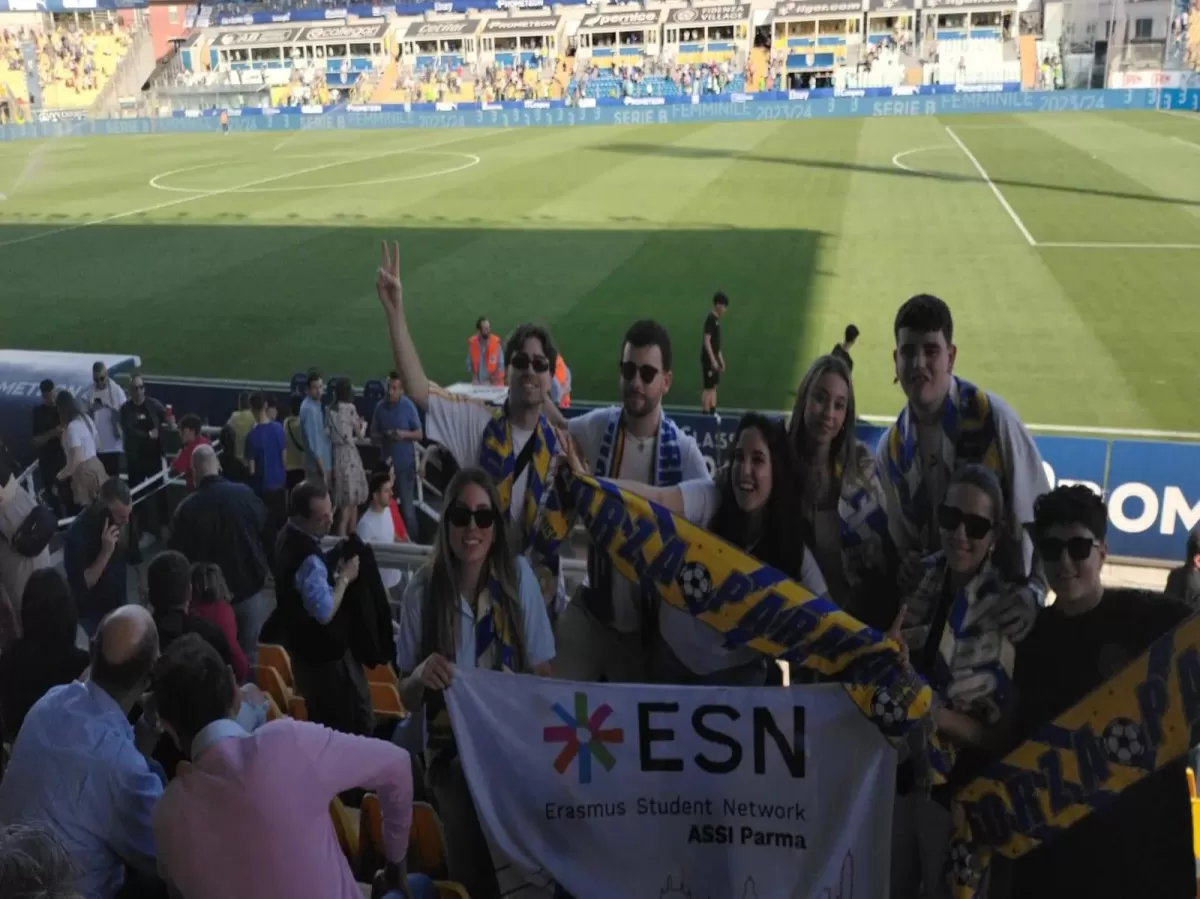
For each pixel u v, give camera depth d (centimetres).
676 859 357
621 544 377
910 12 5481
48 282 2119
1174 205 2373
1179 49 4888
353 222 2581
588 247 2208
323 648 482
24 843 276
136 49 6469
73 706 345
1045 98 4425
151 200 3025
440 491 1018
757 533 382
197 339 1717
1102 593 324
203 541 654
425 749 407
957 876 337
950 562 340
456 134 4512
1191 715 293
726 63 5672
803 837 347
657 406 451
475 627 375
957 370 1403
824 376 410
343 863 299
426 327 1720
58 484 890
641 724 353
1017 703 331
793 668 399
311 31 6331
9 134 4928
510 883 362
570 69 5916
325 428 976
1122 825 315
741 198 2667
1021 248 2042
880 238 2172
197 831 281
